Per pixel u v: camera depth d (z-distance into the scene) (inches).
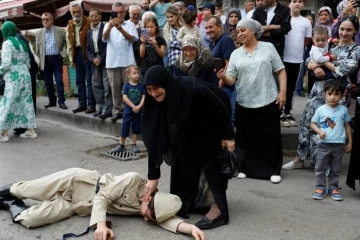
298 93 356.5
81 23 285.6
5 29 257.1
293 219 146.9
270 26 217.0
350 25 177.9
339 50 182.5
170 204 137.2
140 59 267.4
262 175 187.3
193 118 136.0
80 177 147.9
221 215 141.0
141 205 144.6
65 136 275.6
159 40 237.0
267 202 162.4
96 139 265.6
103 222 132.6
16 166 212.5
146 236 135.0
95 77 277.4
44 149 244.8
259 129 185.2
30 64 276.1
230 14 253.9
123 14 257.9
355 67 179.5
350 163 165.6
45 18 312.3
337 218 148.0
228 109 139.5
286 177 191.3
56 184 147.4
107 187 141.3
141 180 146.3
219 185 141.2
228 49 197.0
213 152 140.0
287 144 226.1
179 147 134.1
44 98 394.6
